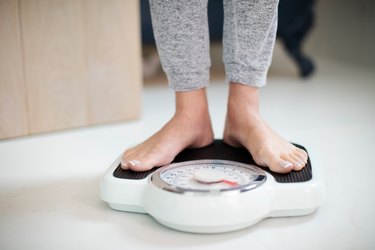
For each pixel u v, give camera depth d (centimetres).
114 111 164
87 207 97
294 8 225
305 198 88
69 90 154
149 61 252
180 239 83
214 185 86
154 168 98
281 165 92
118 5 156
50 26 146
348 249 79
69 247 80
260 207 85
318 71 255
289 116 170
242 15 98
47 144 142
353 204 97
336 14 278
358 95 201
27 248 80
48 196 102
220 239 83
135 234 85
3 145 141
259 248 80
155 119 169
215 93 209
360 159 125
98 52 156
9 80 143
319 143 139
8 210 95
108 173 96
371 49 260
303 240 82
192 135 105
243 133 103
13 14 139
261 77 104
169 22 100
